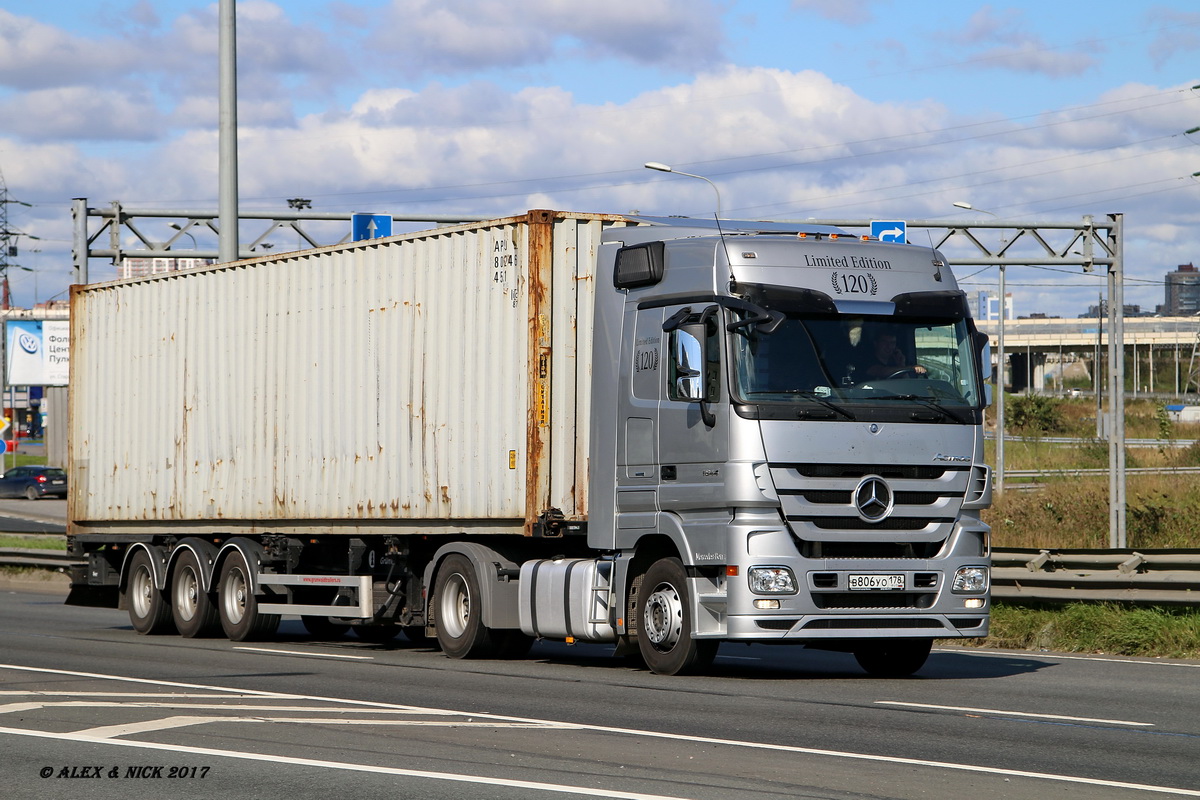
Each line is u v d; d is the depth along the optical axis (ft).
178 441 120.67
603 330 84.99
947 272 80.94
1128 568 104.12
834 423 75.51
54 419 570.46
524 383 88.89
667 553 81.87
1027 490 205.67
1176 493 181.98
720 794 45.19
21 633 120.16
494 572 91.81
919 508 77.00
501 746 54.70
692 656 79.10
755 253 77.36
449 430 94.94
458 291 94.68
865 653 86.48
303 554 110.42
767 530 74.64
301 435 107.86
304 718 62.54
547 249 88.17
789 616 74.59
